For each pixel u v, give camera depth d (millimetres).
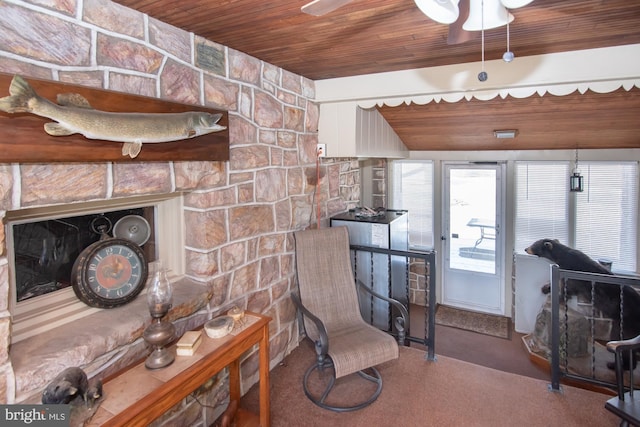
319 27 1828
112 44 1534
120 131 1509
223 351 1668
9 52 1218
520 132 3836
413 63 2504
